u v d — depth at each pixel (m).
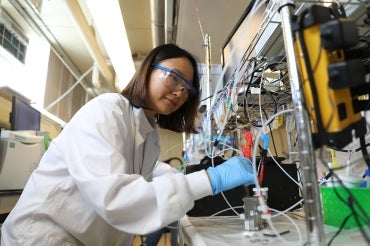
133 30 3.55
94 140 0.79
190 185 0.75
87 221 0.91
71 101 4.70
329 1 0.65
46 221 0.91
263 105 1.28
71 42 3.81
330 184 0.79
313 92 0.45
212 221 1.00
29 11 3.04
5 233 0.97
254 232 0.77
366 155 0.72
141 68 1.09
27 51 3.58
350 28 0.42
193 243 0.69
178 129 1.41
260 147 1.01
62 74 4.30
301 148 0.48
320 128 0.45
